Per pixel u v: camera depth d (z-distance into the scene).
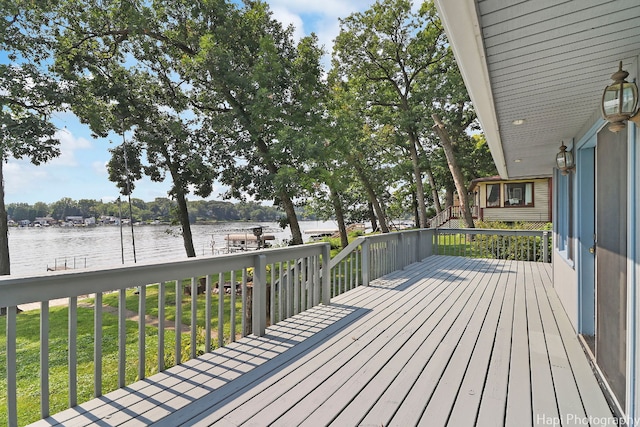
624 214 1.94
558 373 2.44
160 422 1.83
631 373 1.73
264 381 2.29
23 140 8.70
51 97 9.45
